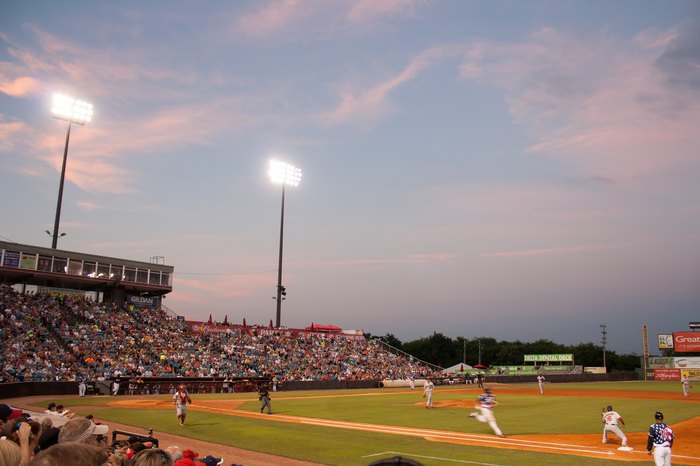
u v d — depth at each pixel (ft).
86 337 176.86
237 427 85.35
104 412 104.01
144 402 128.47
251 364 208.44
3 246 185.68
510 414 108.58
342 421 95.25
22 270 188.75
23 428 19.85
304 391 191.72
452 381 259.39
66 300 192.95
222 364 198.29
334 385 210.18
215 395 161.38
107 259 210.79
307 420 96.43
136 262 218.79
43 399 128.47
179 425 86.84
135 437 34.47
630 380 321.93
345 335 279.90
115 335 187.01
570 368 362.53
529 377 287.28
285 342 244.63
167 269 228.63
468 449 65.62
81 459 10.12
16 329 162.09
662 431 49.90
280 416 103.04
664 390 199.11
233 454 62.80
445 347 501.15
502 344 534.37
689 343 322.96
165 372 176.65
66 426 19.02
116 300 214.07
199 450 65.31
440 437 75.92
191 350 200.54
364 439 73.72
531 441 72.28
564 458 59.52
